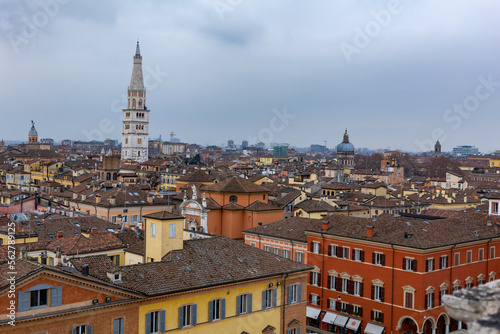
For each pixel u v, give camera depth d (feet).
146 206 476.95
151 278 186.29
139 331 176.55
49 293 155.63
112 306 168.45
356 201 554.46
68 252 244.42
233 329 200.44
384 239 282.36
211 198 386.93
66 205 508.53
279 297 215.51
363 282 290.97
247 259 217.97
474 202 612.70
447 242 280.31
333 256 305.94
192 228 360.69
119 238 271.69
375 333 281.33
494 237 308.60
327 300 307.99
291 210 449.89
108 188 531.50
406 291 272.31
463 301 40.27
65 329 158.71
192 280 192.03
